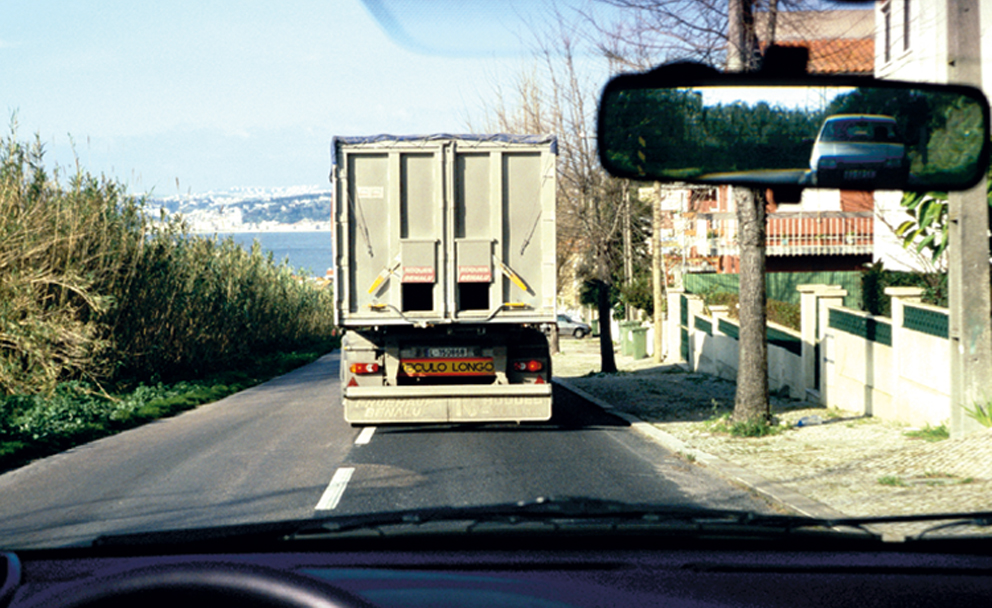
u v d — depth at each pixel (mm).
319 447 10812
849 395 13008
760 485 7797
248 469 9266
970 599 2670
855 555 3133
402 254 11062
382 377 11602
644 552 3195
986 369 8586
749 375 11398
